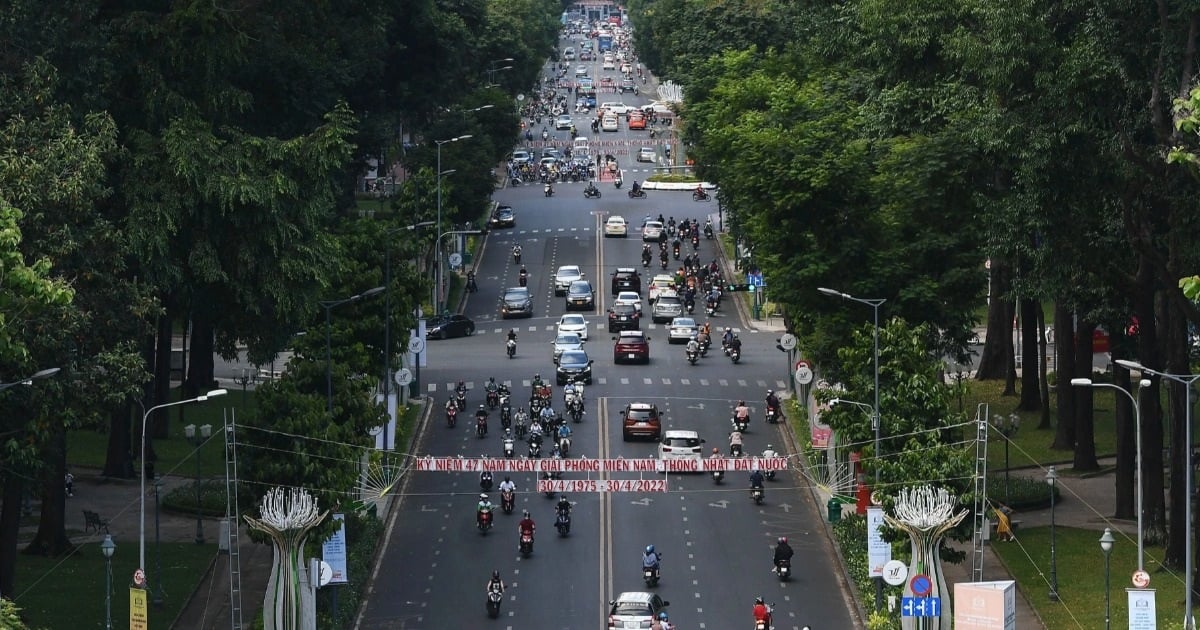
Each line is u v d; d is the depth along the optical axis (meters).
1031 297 165.38
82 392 132.00
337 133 170.75
